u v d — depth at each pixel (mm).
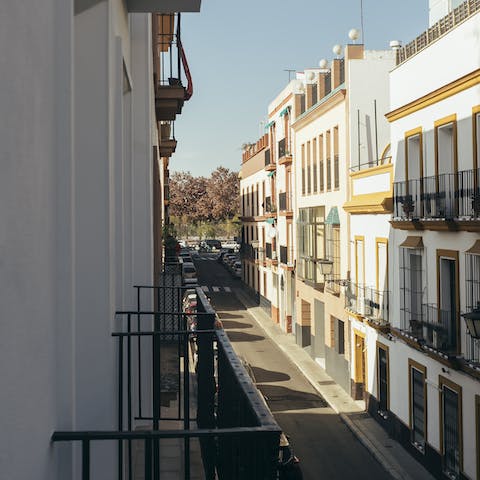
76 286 4844
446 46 18547
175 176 110562
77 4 4910
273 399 27438
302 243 36969
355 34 28172
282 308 43844
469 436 16891
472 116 17109
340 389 28516
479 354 16344
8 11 2322
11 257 2352
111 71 5090
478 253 16172
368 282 25375
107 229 4855
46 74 2916
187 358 5887
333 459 20719
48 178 2969
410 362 20859
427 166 19906
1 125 2256
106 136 4898
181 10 8047
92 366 4867
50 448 3002
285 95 41906
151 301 10391
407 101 21234
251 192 59188
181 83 12766
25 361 2523
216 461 4238
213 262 96500
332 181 30453
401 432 21609
